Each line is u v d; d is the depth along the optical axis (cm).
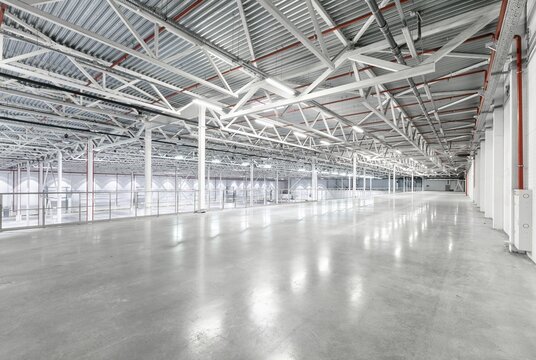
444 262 525
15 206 2856
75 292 369
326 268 482
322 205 1956
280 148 2116
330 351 244
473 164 2416
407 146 2133
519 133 583
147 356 235
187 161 2688
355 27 599
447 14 553
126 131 1413
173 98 1070
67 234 770
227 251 597
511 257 565
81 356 235
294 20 587
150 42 676
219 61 773
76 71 814
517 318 307
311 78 864
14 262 501
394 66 589
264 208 1702
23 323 287
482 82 898
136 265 490
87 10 553
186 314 310
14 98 1007
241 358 233
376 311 320
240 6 529
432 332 276
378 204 2052
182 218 1145
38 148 1861
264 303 339
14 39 572
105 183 3447
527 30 550
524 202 551
